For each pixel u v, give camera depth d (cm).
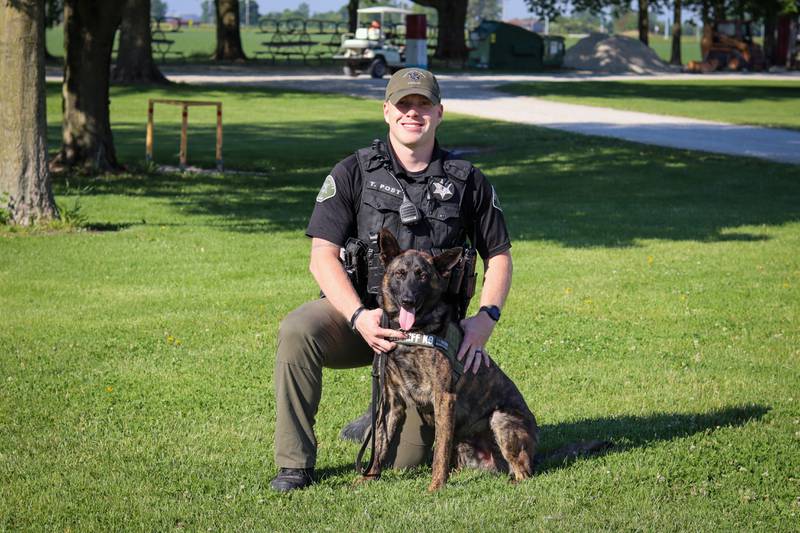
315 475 448
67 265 994
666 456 466
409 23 4650
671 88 4116
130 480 439
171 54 6138
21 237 1146
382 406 426
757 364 666
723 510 405
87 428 517
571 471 444
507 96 3694
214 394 586
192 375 625
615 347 712
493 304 423
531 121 2859
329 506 407
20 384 598
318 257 421
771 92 3969
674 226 1304
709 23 5953
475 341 412
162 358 666
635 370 649
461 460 453
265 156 2112
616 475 439
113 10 1717
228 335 732
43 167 1222
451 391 402
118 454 475
